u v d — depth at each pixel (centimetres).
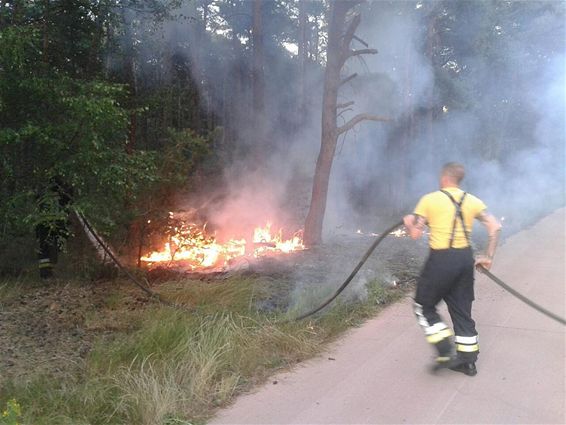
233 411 375
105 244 740
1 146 601
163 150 802
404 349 473
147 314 549
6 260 728
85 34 720
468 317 411
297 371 438
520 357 448
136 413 365
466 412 360
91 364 436
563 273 747
